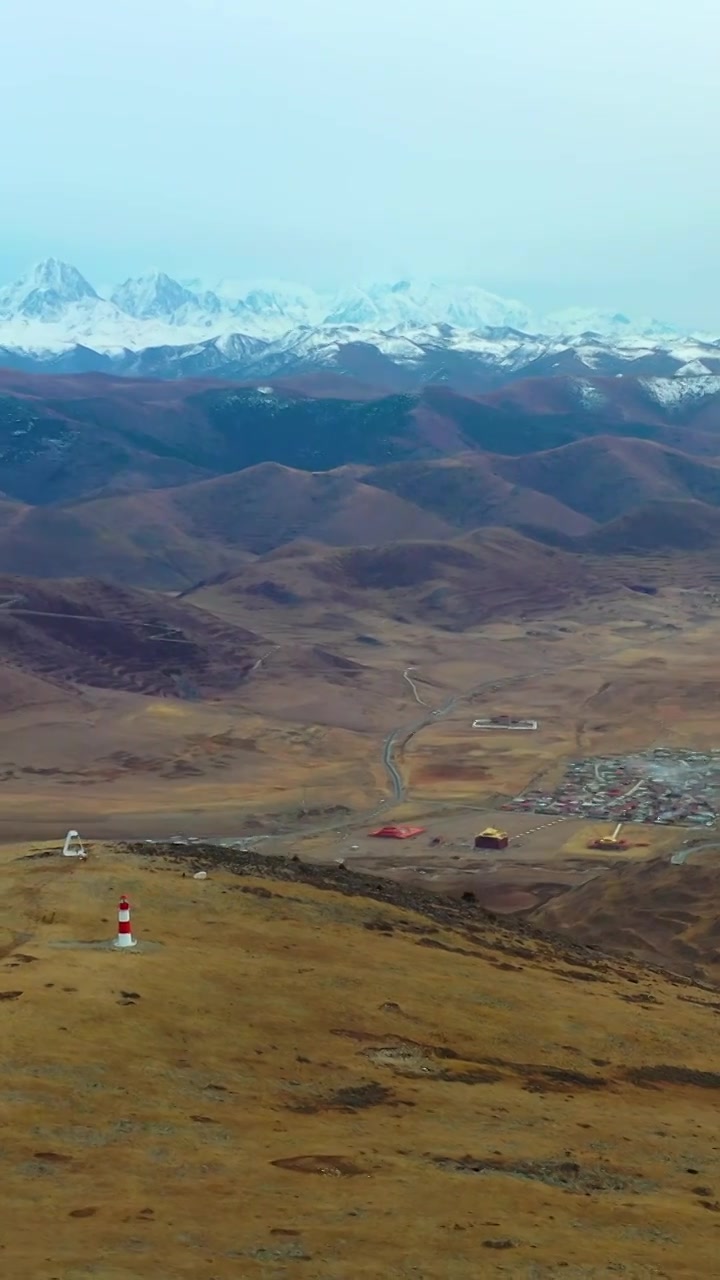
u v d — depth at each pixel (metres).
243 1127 32.19
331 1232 26.14
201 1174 28.73
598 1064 44.12
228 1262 24.33
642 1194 31.52
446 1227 26.91
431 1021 44.25
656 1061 45.78
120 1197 26.95
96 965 42.12
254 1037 39.03
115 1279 22.95
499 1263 25.36
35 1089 32.34
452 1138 33.59
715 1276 26.14
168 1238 25.11
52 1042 35.44
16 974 40.41
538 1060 43.25
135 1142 30.19
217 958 45.50
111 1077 34.03
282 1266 24.39
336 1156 30.72
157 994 40.50
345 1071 37.97
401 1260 25.11
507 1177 31.00
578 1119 37.31
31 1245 24.11
